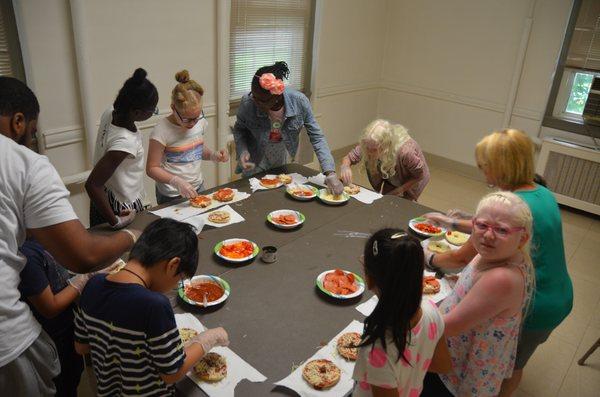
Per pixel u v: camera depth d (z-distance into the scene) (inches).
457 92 197.6
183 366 48.4
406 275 43.3
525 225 52.3
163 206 92.0
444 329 53.8
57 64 113.3
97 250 55.8
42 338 56.9
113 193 84.4
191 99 88.0
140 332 45.9
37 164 50.4
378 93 224.2
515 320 56.3
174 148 95.1
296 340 59.7
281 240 83.7
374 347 44.9
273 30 167.8
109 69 122.6
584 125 167.5
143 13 125.0
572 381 95.7
